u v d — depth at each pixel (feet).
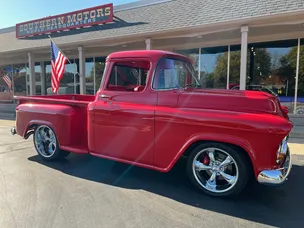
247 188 11.09
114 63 12.26
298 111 29.09
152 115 10.74
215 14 25.08
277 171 9.00
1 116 37.78
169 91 11.05
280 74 29.81
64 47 37.01
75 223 8.29
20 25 43.32
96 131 12.50
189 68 13.17
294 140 19.85
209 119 9.60
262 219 8.58
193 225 8.18
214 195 10.17
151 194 10.52
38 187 11.17
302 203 9.73
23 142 20.13
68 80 48.49
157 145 10.75
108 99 12.11
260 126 8.82
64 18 37.65
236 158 9.59
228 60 32.55
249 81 31.55
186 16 27.27
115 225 8.17
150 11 32.22
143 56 11.43
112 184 11.59
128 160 11.66
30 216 8.71
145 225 8.18
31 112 15.26
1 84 59.82
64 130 13.79
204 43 33.71
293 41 28.63
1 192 10.64
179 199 10.06
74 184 11.55
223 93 10.77
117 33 30.19
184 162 13.60
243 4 24.63
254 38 30.42
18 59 53.78
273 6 22.11
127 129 11.46
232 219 8.57
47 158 15.02
